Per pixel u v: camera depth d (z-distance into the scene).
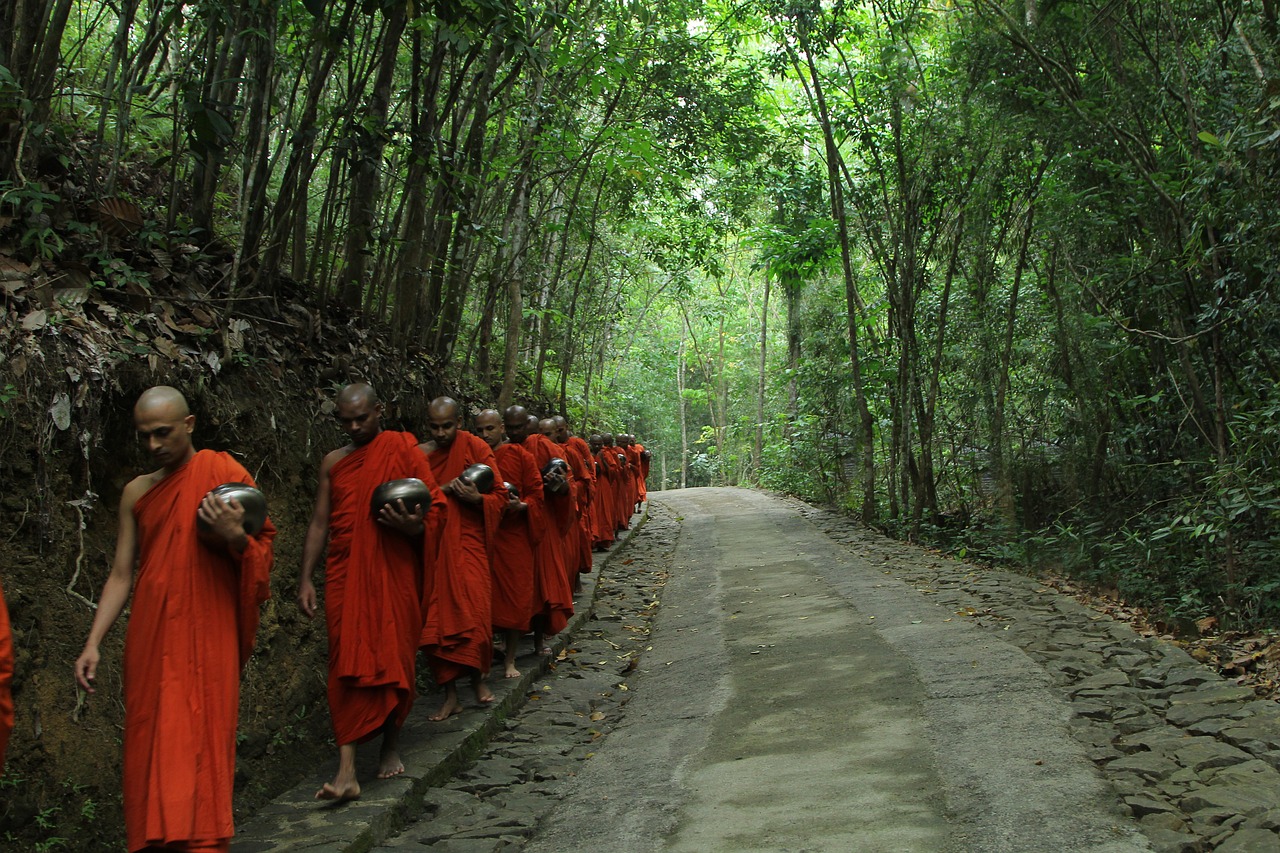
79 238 4.75
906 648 6.29
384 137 6.63
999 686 5.20
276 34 5.88
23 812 3.24
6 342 3.71
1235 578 7.48
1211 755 3.86
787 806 3.85
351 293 7.63
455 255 9.11
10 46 4.64
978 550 11.73
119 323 4.38
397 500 4.22
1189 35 8.42
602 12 10.30
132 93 5.43
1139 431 9.83
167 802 2.90
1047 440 12.15
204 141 5.10
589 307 17.98
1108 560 9.23
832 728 4.86
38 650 3.48
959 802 3.67
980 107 10.98
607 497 12.73
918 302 14.67
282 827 3.88
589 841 3.78
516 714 5.88
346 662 4.17
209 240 5.78
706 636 7.58
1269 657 5.44
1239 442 7.29
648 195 14.08
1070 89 9.55
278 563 5.06
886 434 17.45
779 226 17.16
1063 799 3.57
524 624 6.39
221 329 5.06
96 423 3.97
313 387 5.99
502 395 10.80
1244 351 8.12
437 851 3.77
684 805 4.03
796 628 7.39
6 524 3.50
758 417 30.61
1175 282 8.40
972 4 10.13
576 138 10.34
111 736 3.72
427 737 5.08
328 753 4.95
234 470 3.33
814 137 16.84
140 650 3.06
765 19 14.88
